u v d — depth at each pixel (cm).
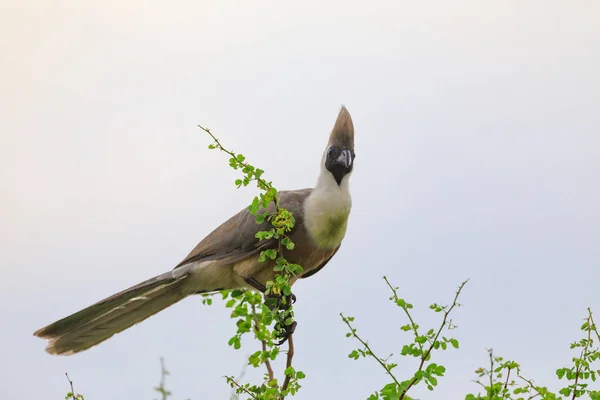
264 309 764
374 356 707
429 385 647
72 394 812
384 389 666
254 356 746
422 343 678
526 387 728
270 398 717
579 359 777
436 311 688
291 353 812
